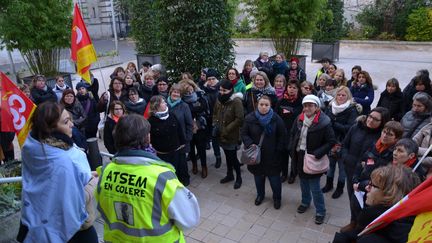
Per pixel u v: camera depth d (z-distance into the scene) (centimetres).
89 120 695
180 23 729
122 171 228
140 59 1451
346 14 2006
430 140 438
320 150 448
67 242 274
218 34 746
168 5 726
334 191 558
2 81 404
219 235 461
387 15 1831
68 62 1538
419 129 458
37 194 256
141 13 1409
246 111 634
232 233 464
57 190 252
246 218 496
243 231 467
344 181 536
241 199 547
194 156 635
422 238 167
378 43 1791
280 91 663
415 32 1744
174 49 746
